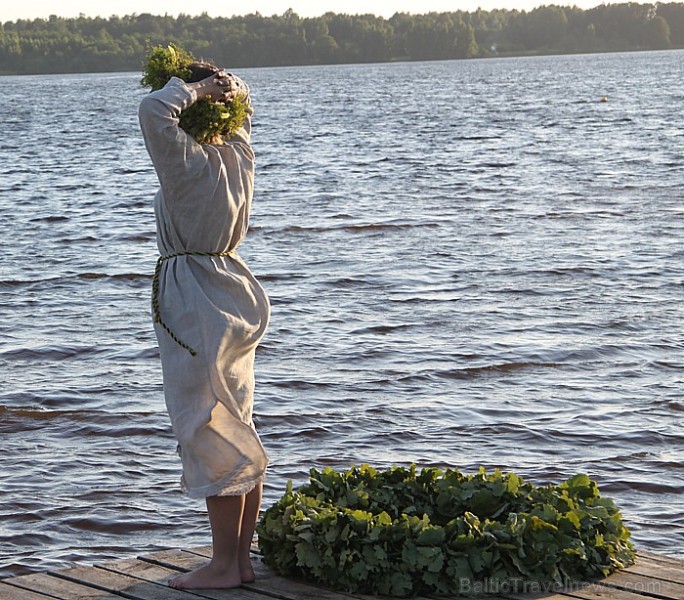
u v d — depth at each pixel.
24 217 26.58
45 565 6.96
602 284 16.58
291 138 54.53
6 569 6.89
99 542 7.34
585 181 32.09
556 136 51.16
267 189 31.88
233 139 4.99
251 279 4.90
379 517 4.84
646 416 10.02
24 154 48.84
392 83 144.50
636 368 11.76
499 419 9.98
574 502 5.23
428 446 9.27
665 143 45.25
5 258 20.16
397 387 11.11
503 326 13.86
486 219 24.39
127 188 33.59
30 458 9.03
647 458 8.90
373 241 21.52
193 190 4.67
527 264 18.38
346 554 4.74
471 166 37.78
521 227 23.03
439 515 5.22
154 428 9.80
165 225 4.77
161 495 8.18
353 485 5.41
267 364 12.03
